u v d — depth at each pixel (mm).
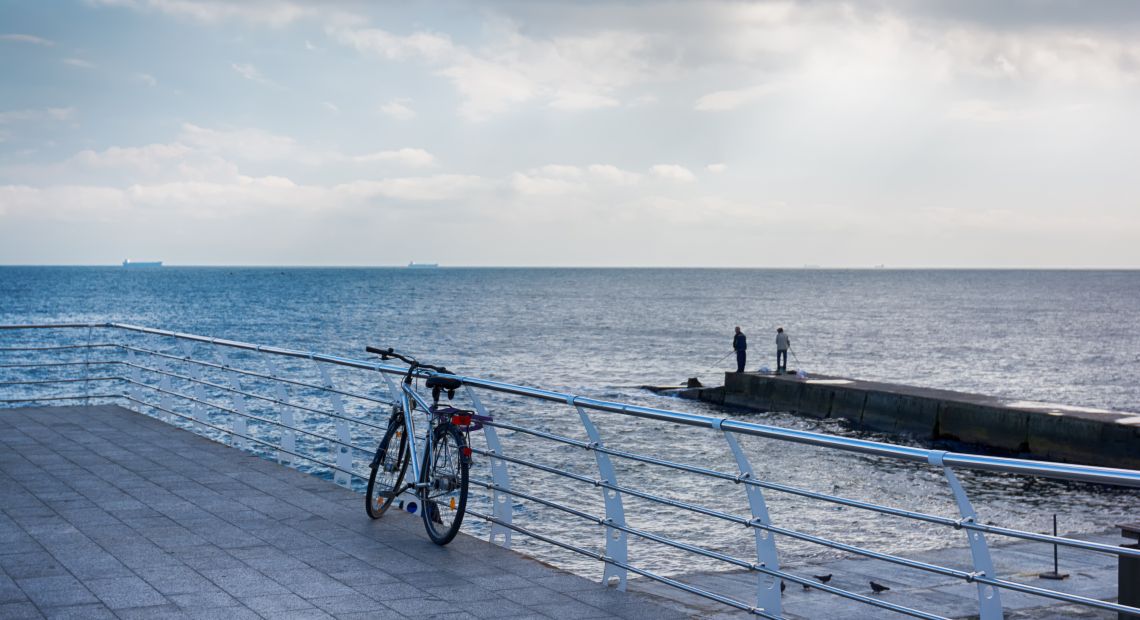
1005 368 59250
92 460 10492
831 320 114188
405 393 7707
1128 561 6504
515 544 15312
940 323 108562
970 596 8430
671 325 101438
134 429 12703
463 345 72875
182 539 7203
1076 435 27938
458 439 6996
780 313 130500
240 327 90438
